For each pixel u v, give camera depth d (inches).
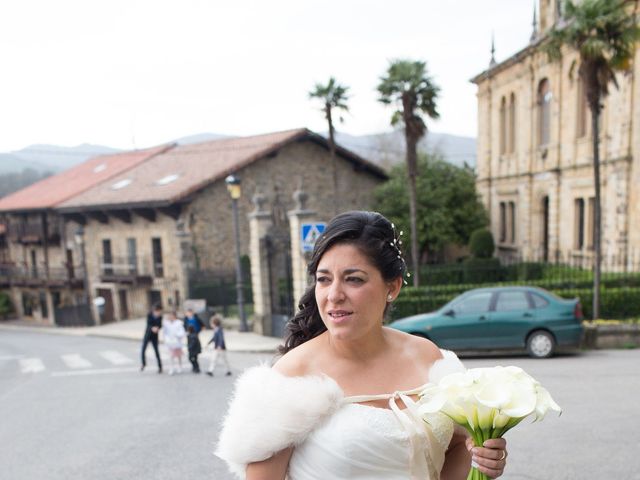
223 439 58.8
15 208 1309.1
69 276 1193.4
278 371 61.7
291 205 1042.1
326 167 1098.7
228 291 795.4
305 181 1067.3
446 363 67.6
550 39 491.8
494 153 1072.8
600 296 489.7
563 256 823.7
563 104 818.8
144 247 992.9
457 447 67.9
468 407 55.5
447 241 1058.1
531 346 391.9
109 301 1088.8
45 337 930.1
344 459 55.6
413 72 689.6
